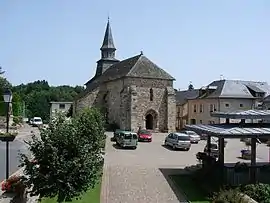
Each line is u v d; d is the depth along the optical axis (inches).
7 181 581.9
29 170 487.2
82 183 492.7
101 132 1032.8
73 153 490.3
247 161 1053.8
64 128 496.7
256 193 636.1
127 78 1856.5
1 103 2149.4
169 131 1894.7
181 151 1280.8
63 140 487.2
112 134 1779.0
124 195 685.9
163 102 1910.7
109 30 2539.4
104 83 2122.3
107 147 1343.5
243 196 597.3
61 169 473.4
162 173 872.3
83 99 2078.0
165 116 1910.7
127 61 2118.6
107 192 701.9
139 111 1861.5
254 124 768.9
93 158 509.0
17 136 1712.6
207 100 2150.6
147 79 1879.9
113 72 2138.3
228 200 587.5
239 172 696.4
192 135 1541.6
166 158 1112.2
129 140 1322.6
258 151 1330.0
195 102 2278.5
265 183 694.5
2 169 856.9
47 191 482.3
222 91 2085.4
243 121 753.6
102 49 2529.5
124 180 800.3
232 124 803.4
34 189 485.1
